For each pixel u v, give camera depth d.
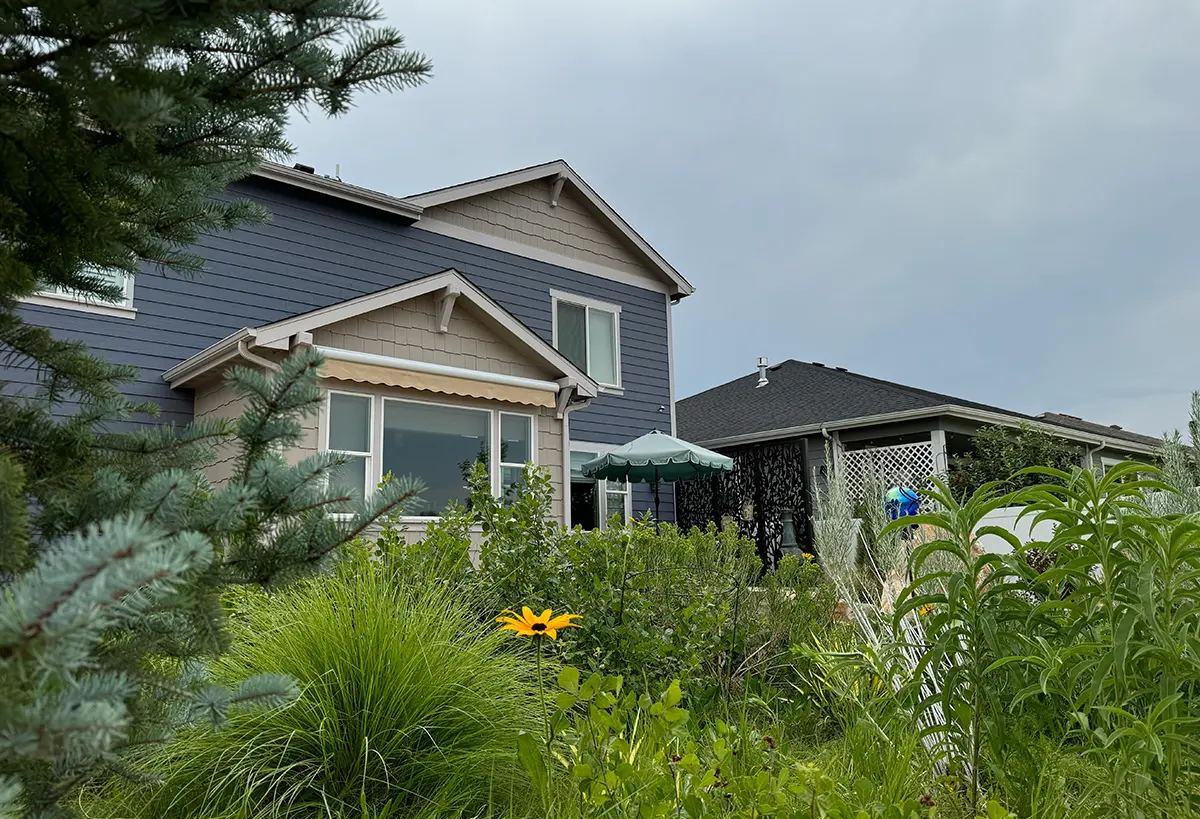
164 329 8.83
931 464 13.59
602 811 2.23
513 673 3.17
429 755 2.68
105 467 1.68
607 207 13.57
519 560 4.34
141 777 1.54
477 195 12.05
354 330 8.15
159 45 1.44
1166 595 2.18
